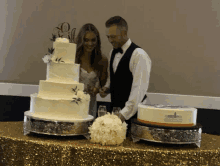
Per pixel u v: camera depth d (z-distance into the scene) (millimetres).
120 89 2686
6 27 4281
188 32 4039
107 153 1722
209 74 4031
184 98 3988
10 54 4273
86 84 2963
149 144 1929
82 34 2896
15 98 4098
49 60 2070
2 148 1878
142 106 1973
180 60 4078
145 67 2459
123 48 2648
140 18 4098
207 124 3938
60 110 2000
